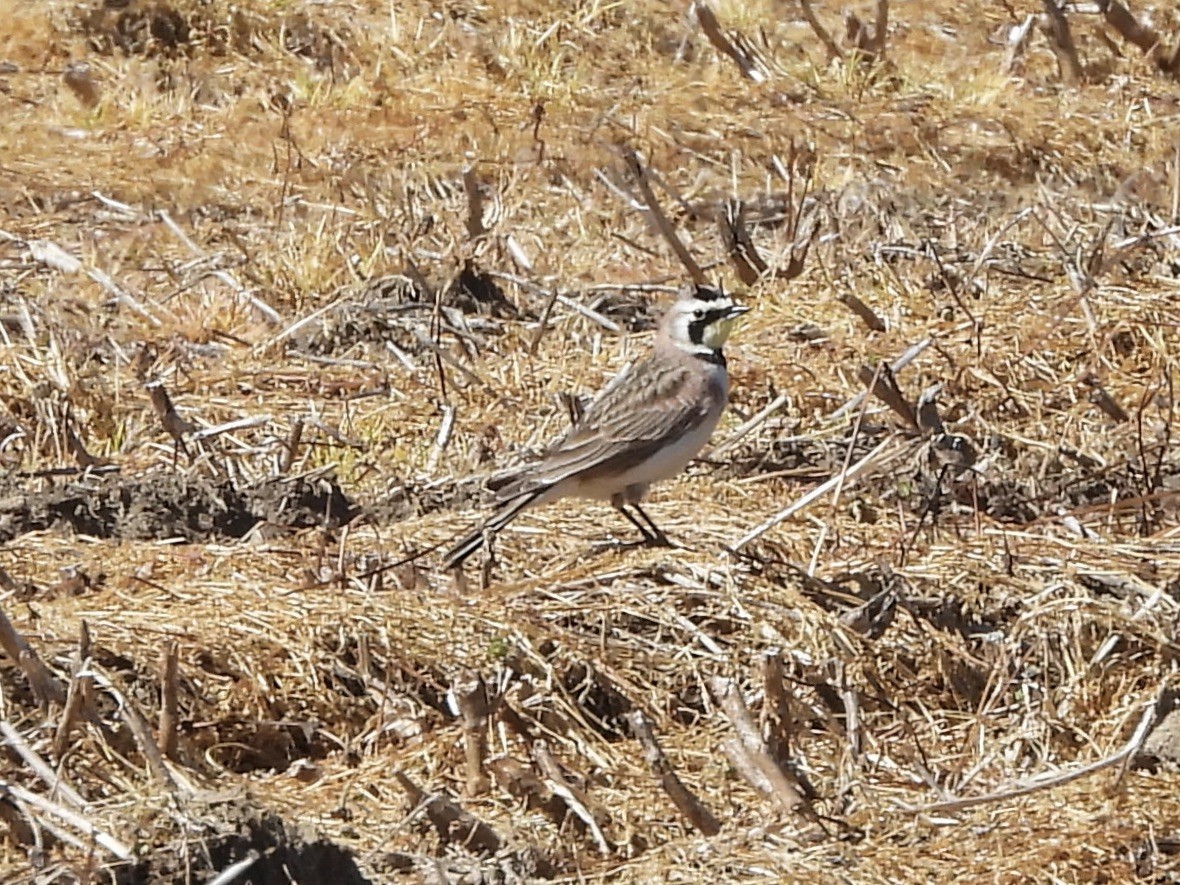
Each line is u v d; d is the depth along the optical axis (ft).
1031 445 38.60
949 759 28.43
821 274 45.75
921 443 36.14
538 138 51.16
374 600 30.19
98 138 52.11
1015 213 49.70
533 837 25.88
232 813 23.81
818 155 51.83
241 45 56.65
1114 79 56.85
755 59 56.24
